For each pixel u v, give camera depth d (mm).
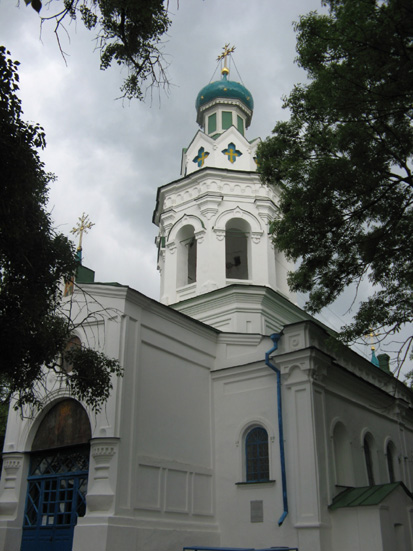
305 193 13891
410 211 14695
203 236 24250
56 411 17438
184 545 16078
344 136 13164
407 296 14094
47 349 11766
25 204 9961
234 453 18141
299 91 14633
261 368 18562
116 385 15828
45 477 16922
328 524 15641
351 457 18453
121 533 14312
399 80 11656
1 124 9188
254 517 16812
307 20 13148
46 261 11273
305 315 24766
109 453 15070
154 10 9781
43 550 16016
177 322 18922
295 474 16312
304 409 16859
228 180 25344
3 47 8961
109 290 17234
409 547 15977
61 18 8102
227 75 29766
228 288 22453
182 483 16984
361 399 20500
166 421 17219
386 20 11258
